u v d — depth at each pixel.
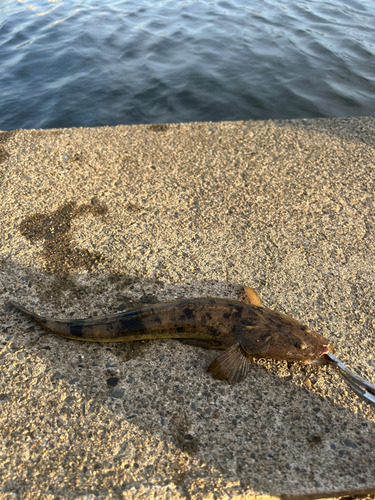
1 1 2.05
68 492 0.34
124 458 0.36
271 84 1.20
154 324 0.44
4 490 0.34
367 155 0.72
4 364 0.43
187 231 0.59
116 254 0.56
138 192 0.66
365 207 0.62
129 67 1.33
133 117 1.10
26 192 0.66
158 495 0.33
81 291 0.51
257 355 0.42
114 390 0.41
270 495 0.33
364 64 1.28
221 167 0.71
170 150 0.76
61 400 0.40
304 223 0.60
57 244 0.57
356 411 0.39
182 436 0.37
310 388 0.41
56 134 0.81
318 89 1.17
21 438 0.37
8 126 1.08
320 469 0.35
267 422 0.38
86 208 0.63
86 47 1.47
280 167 0.71
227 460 0.36
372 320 0.47
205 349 0.44
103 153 0.75
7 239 0.58
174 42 1.49
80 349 0.44
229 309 0.45
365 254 0.55
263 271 0.53
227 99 1.15
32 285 0.51
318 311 0.48
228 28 1.58
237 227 0.60
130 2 1.99
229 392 0.40
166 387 0.41
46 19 1.76
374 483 0.34
